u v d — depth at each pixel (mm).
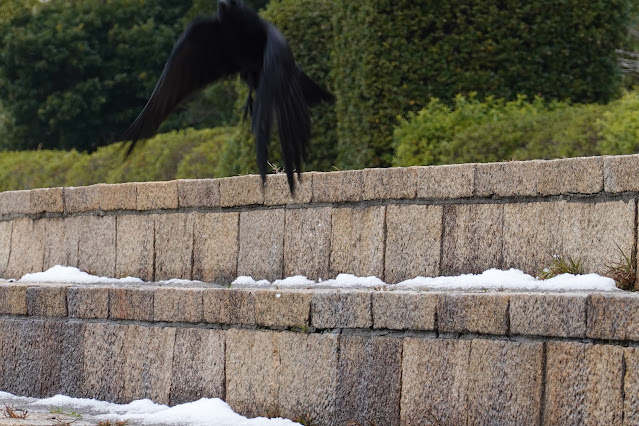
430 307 7410
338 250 9555
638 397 6320
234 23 5152
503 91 14867
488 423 7031
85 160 24766
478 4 14852
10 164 26453
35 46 30688
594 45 15336
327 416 7980
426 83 14766
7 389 10633
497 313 7031
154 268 11172
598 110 12703
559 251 8180
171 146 22766
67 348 10078
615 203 7855
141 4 32500
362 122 15031
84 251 12000
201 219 10766
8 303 10742
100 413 9062
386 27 14711
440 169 8906
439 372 7336
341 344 7945
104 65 31797
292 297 8273
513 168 8484
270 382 8398
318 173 9758
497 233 8555
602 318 6508
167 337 9234
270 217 10117
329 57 17266
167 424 8312
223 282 10477
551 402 6727
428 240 8945
